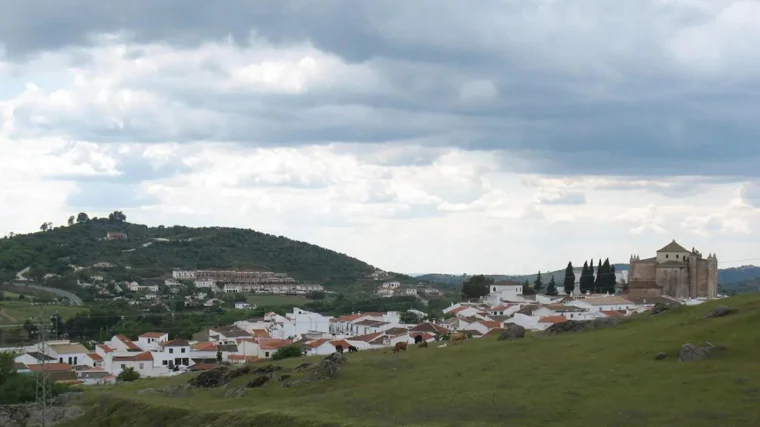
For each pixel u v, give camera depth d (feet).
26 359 639.35
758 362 301.63
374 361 386.32
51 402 412.98
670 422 249.96
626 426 250.78
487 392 303.07
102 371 638.12
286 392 349.61
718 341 332.80
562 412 270.87
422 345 455.63
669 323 391.86
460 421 269.23
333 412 296.92
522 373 328.70
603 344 366.02
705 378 288.71
